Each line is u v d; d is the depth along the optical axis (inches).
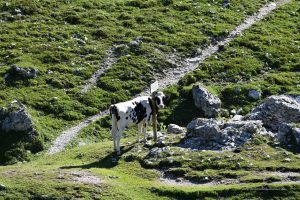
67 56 2231.8
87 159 1418.6
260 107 1606.8
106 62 2240.4
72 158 1457.9
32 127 1716.3
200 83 2086.6
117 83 2106.3
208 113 1926.7
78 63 2206.0
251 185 1164.5
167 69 2237.9
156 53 2310.5
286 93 1920.5
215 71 2209.6
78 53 2274.9
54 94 1998.0
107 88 2078.0
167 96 2030.0
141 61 2246.6
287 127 1382.9
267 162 1274.6
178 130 1589.6
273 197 1132.5
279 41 2453.2
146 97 1455.5
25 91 1987.0
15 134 1695.4
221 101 2011.6
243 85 2080.5
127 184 1219.2
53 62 2191.2
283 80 2122.3
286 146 1347.2
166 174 1279.5
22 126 1705.2
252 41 2437.3
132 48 2326.5
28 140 1691.7
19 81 2034.9
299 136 1343.5
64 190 1165.1
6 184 1186.0
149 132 1627.7
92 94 2033.7
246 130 1407.5
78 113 1929.1
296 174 1210.0
